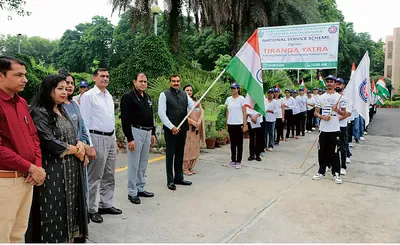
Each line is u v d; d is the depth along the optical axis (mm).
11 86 2295
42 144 2648
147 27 13484
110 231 3488
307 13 16594
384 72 57281
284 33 8820
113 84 9766
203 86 7582
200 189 4984
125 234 3426
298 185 5270
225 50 26047
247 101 6535
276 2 15930
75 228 2896
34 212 2715
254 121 6941
